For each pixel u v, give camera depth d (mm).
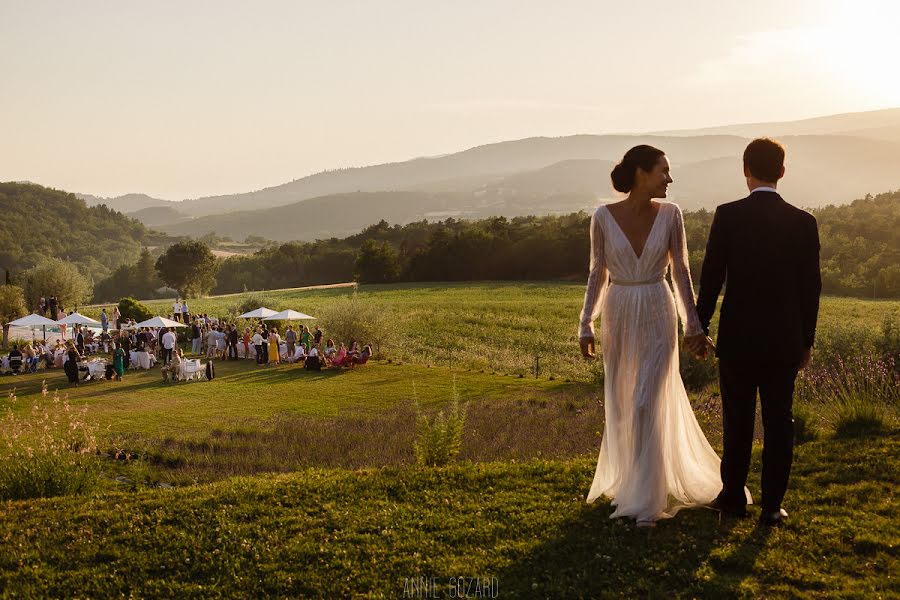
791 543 4766
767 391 4945
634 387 5152
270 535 5574
